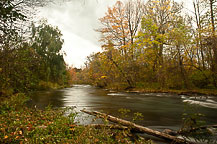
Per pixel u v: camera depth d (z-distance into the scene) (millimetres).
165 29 23406
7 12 6520
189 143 4066
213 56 17375
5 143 3258
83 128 4480
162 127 5781
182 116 7574
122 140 3943
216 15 16234
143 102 12773
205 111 8719
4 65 8000
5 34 7199
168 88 20812
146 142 3832
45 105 10406
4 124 4547
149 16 24453
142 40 23094
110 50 25578
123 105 11102
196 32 17516
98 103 11969
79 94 20250
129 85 25500
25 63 9695
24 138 3547
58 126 4531
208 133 4645
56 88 31578
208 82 18859
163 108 9992
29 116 5992
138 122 6496
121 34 30359
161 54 23406
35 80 11766
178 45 18531
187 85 20016
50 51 32219
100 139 3814
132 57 25516
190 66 20391
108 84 33688
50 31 33406
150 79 24281
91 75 40656
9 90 9906
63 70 37031
